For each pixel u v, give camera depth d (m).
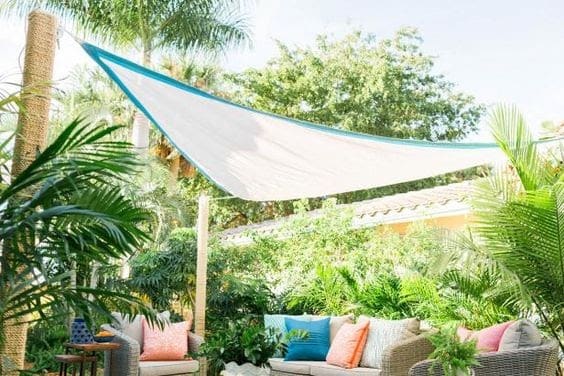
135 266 9.88
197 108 5.43
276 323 7.23
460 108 19.12
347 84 17.97
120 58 4.66
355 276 8.26
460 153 6.41
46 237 2.96
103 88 13.03
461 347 4.49
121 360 6.57
